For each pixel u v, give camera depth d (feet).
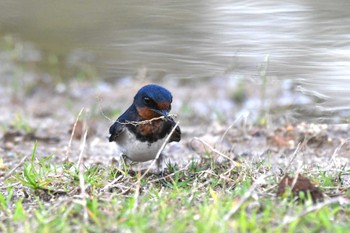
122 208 26.78
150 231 24.23
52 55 67.77
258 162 34.83
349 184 31.40
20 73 64.08
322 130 43.73
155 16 72.33
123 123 33.37
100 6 77.41
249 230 24.18
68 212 25.91
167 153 42.39
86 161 40.55
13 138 46.85
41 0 81.51
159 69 61.82
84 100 58.95
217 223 24.32
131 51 65.41
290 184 28.04
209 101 56.39
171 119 33.63
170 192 29.53
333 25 67.05
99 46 67.21
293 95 53.47
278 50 61.31
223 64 61.36
